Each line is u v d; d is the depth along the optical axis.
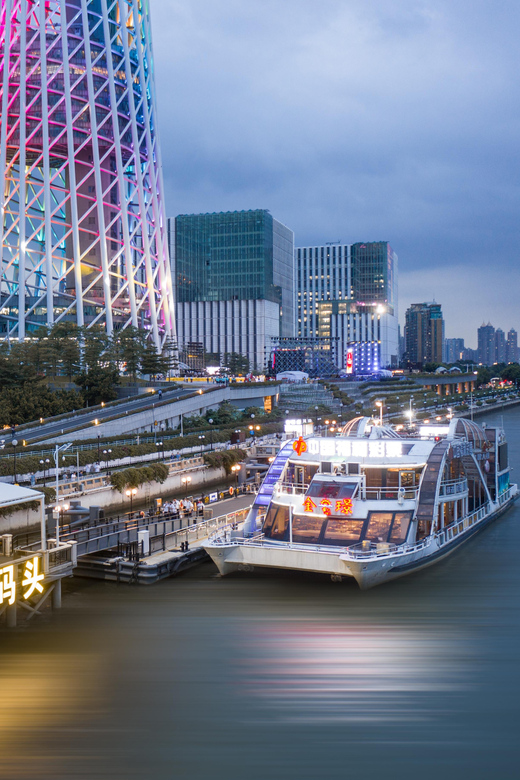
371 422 107.25
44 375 157.00
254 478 106.00
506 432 186.88
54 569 48.72
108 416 126.62
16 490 48.06
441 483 63.38
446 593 53.06
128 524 65.00
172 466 102.75
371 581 51.91
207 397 156.25
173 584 55.41
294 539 56.50
